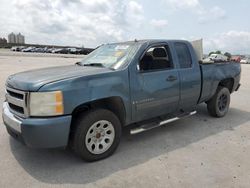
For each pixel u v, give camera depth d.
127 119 4.34
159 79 4.63
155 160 4.06
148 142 4.79
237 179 3.51
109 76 4.00
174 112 5.30
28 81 3.64
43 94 3.45
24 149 4.38
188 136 5.12
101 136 4.04
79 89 3.65
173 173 3.66
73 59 34.28
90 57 5.21
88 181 3.44
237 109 7.45
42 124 3.43
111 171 3.71
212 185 3.36
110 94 3.97
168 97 4.84
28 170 3.71
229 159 4.11
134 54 4.40
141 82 4.37
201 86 5.57
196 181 3.45
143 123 4.83
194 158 4.14
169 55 4.96
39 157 4.11
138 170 3.74
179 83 5.00
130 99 4.26
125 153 4.31
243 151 4.43
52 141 3.52
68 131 3.61
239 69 6.82
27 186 3.31
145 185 3.35
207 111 6.95
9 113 3.89
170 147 4.57
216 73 5.95
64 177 3.54
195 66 5.39
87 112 3.86
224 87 6.42
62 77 3.68
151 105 4.60
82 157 3.89
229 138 5.04
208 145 4.68
